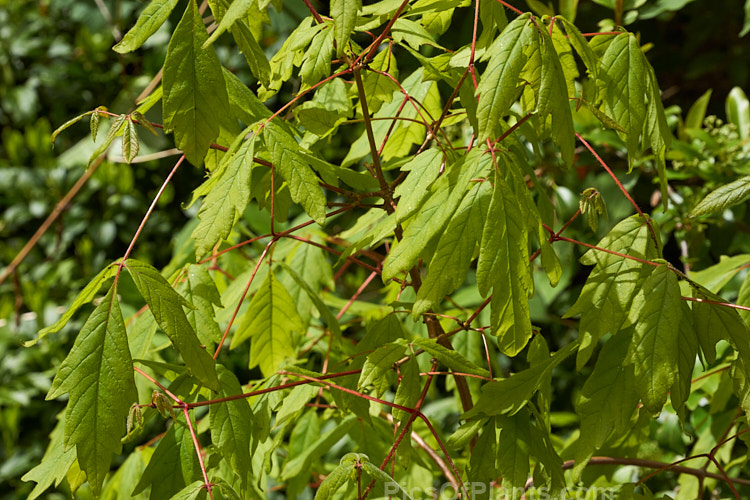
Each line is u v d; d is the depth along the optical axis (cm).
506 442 108
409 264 105
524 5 182
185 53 104
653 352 104
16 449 235
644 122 109
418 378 108
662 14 221
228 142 108
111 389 102
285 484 152
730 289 139
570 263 159
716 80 232
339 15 103
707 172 142
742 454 136
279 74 113
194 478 107
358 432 124
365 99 111
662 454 135
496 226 103
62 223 252
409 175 108
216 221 105
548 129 109
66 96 268
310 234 129
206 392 108
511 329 104
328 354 123
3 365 233
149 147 232
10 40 274
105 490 126
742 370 106
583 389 106
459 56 111
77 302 105
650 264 106
